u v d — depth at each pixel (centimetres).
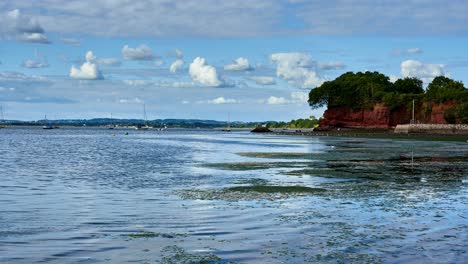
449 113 17225
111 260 1212
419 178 3262
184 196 2366
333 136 17062
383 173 3625
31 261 1199
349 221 1720
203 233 1525
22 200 2255
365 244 1373
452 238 1449
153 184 2895
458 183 2959
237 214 1866
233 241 1416
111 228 1606
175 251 1299
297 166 4291
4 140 12062
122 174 3519
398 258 1223
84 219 1769
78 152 6669
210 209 1983
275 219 1759
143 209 1988
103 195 2414
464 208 2008
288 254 1267
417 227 1614
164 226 1639
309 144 9981
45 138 14162
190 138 15150
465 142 10994
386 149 7644
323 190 2606
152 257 1241
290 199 2270
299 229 1582
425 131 16475
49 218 1791
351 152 6750
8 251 1295
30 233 1523
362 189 2653
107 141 11750
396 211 1933
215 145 9438
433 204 2117
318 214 1864
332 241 1411
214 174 3534
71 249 1321
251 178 3259
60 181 3064
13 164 4472
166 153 6438
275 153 6462
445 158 5434
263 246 1354
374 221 1719
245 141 12106
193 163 4616
